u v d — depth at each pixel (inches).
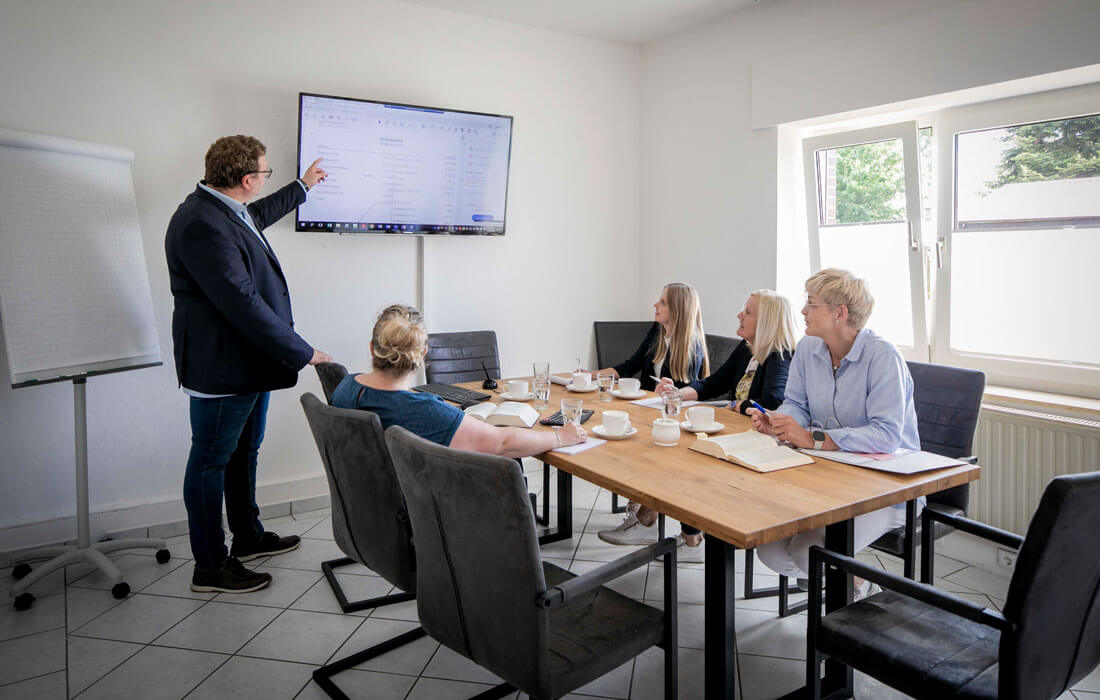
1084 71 99.9
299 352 99.1
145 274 113.2
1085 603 51.4
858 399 83.1
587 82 166.2
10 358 95.7
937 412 92.0
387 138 136.0
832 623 61.0
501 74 153.6
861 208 137.6
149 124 119.1
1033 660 48.9
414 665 83.3
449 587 59.4
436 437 71.6
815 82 132.3
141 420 122.5
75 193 104.2
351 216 135.6
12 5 107.7
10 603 99.0
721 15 149.9
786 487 66.0
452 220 146.7
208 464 100.0
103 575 107.7
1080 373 109.5
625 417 86.3
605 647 58.1
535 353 165.6
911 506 70.9
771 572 109.9
